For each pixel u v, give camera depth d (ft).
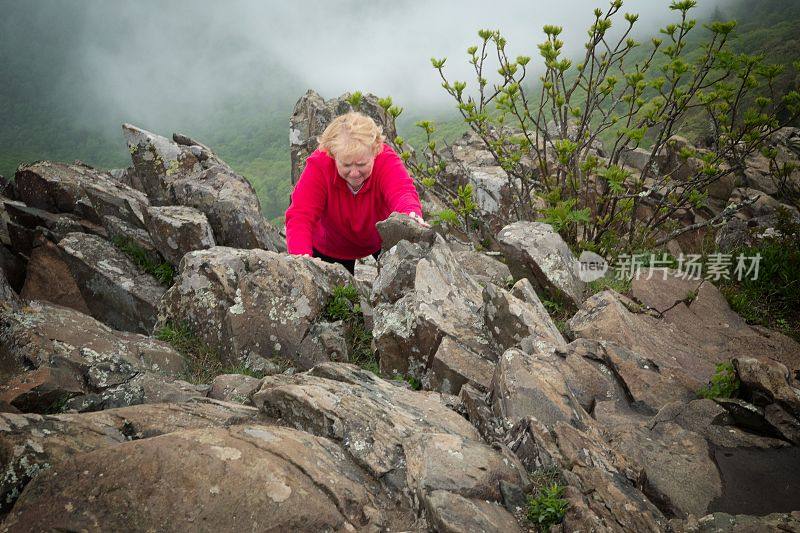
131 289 20.10
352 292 16.30
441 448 8.80
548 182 21.20
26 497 6.97
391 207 16.93
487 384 12.34
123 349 13.30
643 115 19.26
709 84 18.89
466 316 14.21
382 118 40.40
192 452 7.56
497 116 21.98
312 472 7.80
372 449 8.98
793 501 9.64
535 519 8.04
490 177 32.55
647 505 8.55
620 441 10.50
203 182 24.68
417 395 11.33
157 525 6.77
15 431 8.09
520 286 15.30
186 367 14.17
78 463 7.35
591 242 20.97
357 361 15.37
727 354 14.98
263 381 11.39
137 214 23.12
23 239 22.41
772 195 35.70
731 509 9.45
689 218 30.53
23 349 12.23
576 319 15.47
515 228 18.17
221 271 15.10
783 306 17.98
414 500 8.20
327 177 16.85
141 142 24.98
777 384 11.69
